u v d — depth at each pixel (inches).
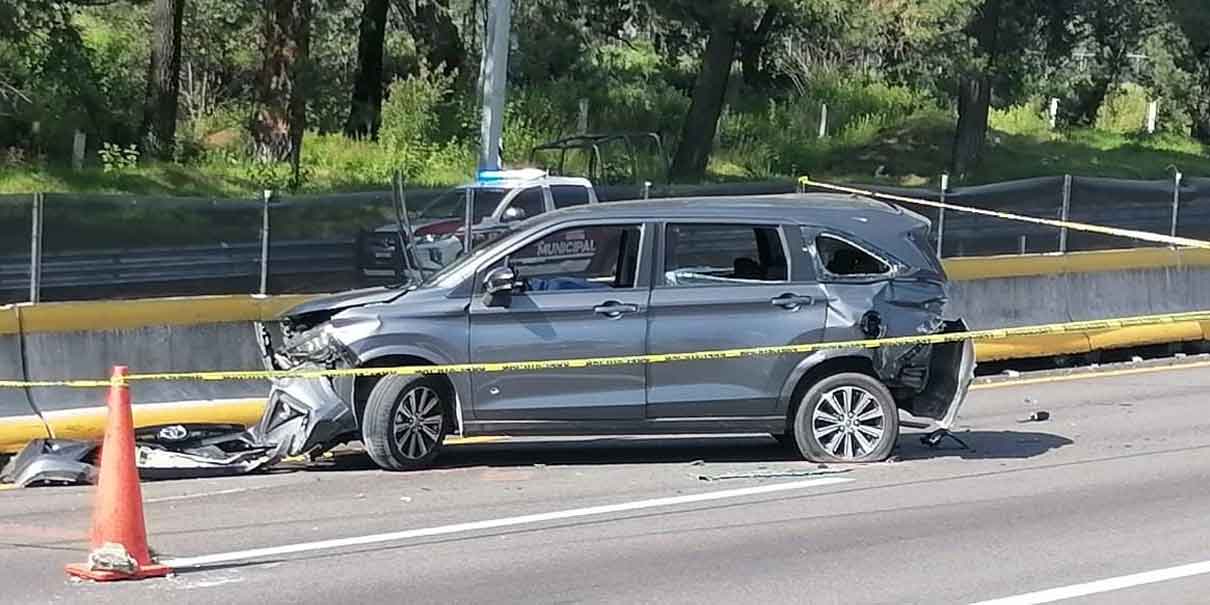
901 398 476.7
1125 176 1787.6
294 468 454.9
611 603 310.5
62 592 313.6
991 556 350.9
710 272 467.5
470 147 1512.1
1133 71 2321.6
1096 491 424.2
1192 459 471.8
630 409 448.5
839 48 1587.1
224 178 1302.9
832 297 457.4
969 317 666.2
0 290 586.9
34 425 472.4
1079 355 701.9
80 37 1419.8
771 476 443.2
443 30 1776.6
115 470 326.3
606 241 481.4
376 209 688.4
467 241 714.8
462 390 442.6
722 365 451.5
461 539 363.6
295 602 308.7
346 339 434.9
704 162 1471.5
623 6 1541.6
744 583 326.3
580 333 444.8
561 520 384.8
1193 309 734.5
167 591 315.3
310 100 1633.9
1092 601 314.3
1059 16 1670.8
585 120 1644.9
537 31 1801.2
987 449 489.7
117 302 508.1
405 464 444.5
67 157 1334.9
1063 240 768.3
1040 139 2031.3
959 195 749.9
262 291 627.8
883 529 376.5
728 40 1445.6
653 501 408.2
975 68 1460.4
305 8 1359.5
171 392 506.3
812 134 1866.4
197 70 1651.1
